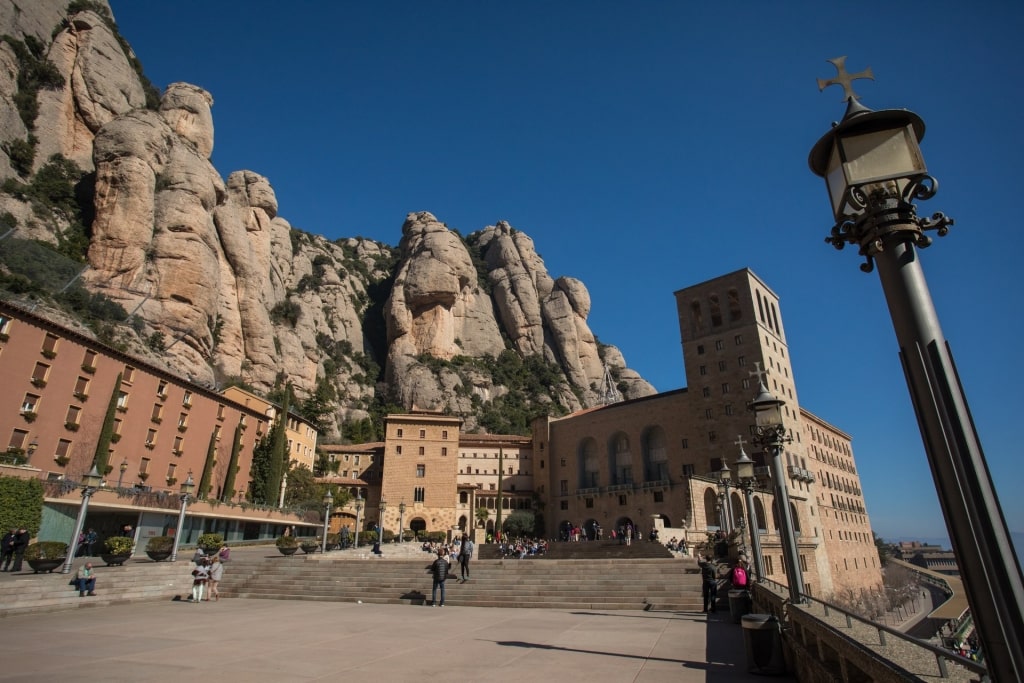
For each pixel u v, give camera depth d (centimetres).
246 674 979
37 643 1323
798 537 6756
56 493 3497
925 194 441
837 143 469
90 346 4531
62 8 9069
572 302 17412
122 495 3925
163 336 7444
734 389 7544
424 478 8162
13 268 5947
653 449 8281
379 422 12406
